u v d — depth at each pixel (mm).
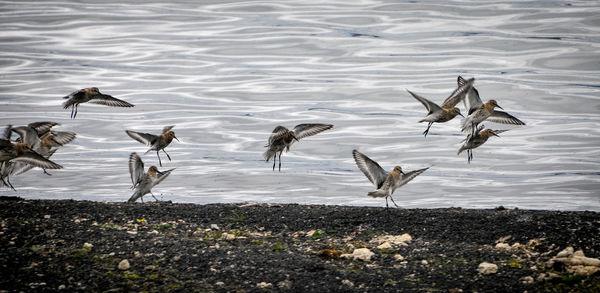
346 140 21859
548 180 17453
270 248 9906
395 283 8531
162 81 28578
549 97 25281
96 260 9109
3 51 32469
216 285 8406
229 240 10289
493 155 19859
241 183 17562
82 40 34938
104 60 31562
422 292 8234
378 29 36469
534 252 9578
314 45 34125
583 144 20500
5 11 40625
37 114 23562
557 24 35125
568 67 28906
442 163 19328
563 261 8609
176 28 37469
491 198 16000
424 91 26359
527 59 30234
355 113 24688
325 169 19000
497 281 8469
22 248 9445
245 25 37938
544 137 21359
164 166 19125
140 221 11148
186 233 10641
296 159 20125
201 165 19250
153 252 9508
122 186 16891
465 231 10688
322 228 11094
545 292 8023
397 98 26234
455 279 8609
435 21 37438
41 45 33719
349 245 10055
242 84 28297
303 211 12211
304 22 38312
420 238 10453
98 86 27594
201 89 27688
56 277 8484
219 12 41000
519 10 38531
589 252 9367
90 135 21969
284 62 31703
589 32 33438
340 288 8383
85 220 11000
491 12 38656
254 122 23578
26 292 8039
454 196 16266
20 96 25859
